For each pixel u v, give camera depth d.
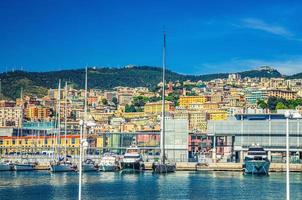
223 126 196.38
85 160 176.88
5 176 143.88
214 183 127.94
